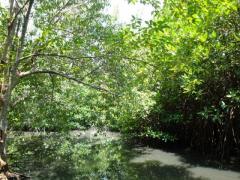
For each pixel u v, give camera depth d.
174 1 7.97
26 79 13.91
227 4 8.00
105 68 12.40
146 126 19.48
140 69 12.75
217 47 12.48
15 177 11.09
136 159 16.28
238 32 13.67
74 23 13.08
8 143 18.28
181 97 18.12
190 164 15.23
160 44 9.62
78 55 12.67
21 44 11.25
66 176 12.88
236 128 15.77
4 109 11.20
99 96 14.50
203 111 15.59
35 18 13.71
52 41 11.49
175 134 19.58
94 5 13.42
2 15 12.90
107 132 25.03
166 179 12.71
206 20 8.45
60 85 14.36
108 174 13.26
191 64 12.87
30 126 15.91
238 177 13.05
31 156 16.56
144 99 18.27
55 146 19.50
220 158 16.11
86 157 16.70
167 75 13.03
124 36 9.80
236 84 15.04
